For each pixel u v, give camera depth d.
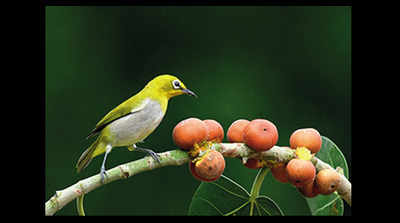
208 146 5.58
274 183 13.69
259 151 5.64
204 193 6.16
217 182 6.09
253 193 6.04
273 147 5.73
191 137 5.49
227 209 6.18
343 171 6.19
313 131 5.88
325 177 5.74
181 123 5.61
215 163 5.47
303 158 5.71
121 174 5.39
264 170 5.97
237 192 6.09
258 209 6.10
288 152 5.73
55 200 5.23
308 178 5.59
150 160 5.47
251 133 5.58
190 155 5.57
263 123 5.65
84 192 5.32
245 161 5.69
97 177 5.35
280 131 15.49
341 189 5.91
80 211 5.46
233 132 5.94
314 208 6.52
